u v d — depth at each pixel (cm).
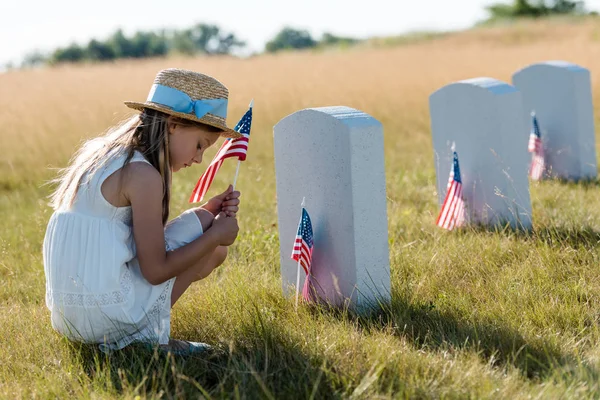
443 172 638
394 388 302
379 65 2602
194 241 348
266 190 815
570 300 400
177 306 416
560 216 594
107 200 336
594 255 473
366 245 400
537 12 6881
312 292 432
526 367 319
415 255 500
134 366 332
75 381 321
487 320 376
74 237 338
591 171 791
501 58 2514
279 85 2073
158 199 336
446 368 316
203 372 331
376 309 404
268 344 352
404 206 696
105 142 349
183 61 3372
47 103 1838
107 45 9031
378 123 398
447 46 4372
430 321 383
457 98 607
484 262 475
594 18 4956
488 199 593
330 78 2214
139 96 1972
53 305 348
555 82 785
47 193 901
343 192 398
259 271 501
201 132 354
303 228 410
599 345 341
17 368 348
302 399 300
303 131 417
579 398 286
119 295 337
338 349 342
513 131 576
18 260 575
